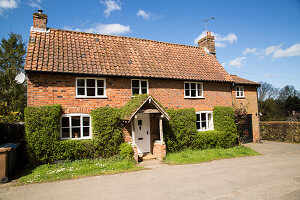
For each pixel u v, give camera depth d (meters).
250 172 8.98
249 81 20.61
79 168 9.38
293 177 8.20
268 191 6.61
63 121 10.86
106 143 11.19
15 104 22.52
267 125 22.98
